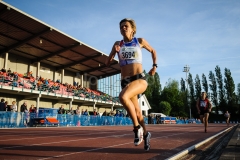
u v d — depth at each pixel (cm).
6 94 2047
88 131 982
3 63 2156
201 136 673
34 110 1623
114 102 3375
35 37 1906
